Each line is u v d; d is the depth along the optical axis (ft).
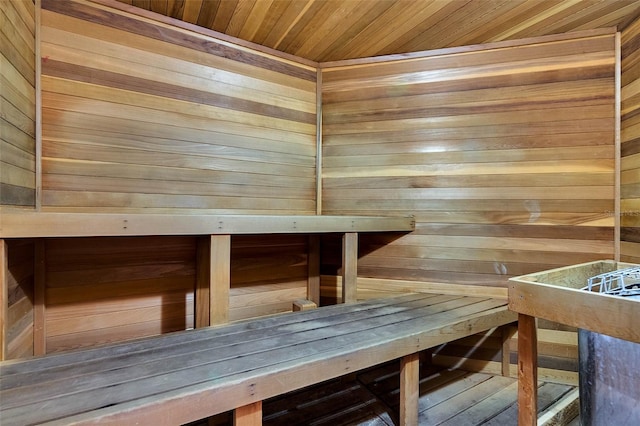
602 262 4.58
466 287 6.40
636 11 5.15
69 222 3.69
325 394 5.72
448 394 5.70
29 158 4.41
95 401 2.64
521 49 6.08
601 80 5.71
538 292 3.28
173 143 5.65
